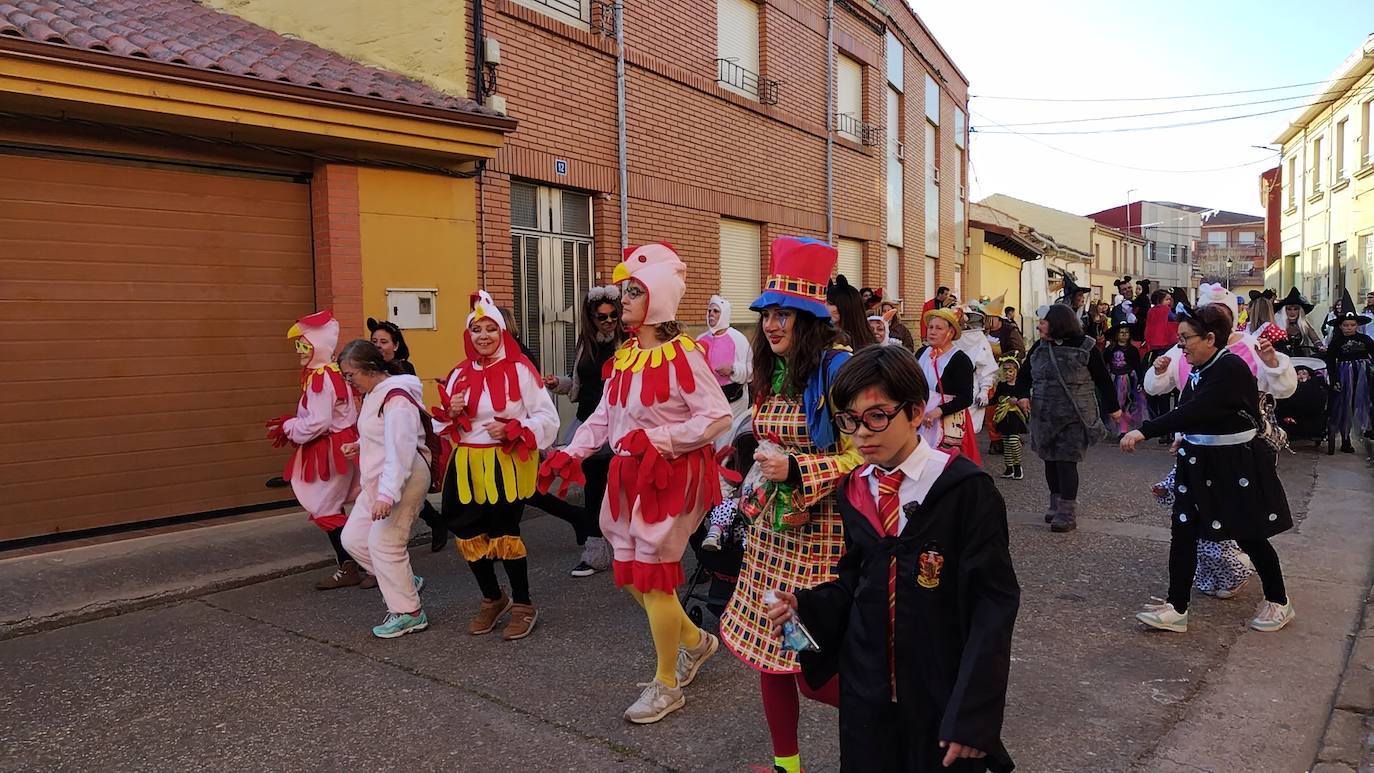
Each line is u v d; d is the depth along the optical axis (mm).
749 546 3189
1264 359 4766
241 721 3803
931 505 2152
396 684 4180
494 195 8570
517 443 4637
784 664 2904
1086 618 4926
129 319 6684
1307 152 25812
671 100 10867
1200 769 3285
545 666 4391
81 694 4094
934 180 20438
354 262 7570
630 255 3928
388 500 4500
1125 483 8828
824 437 3002
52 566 5812
